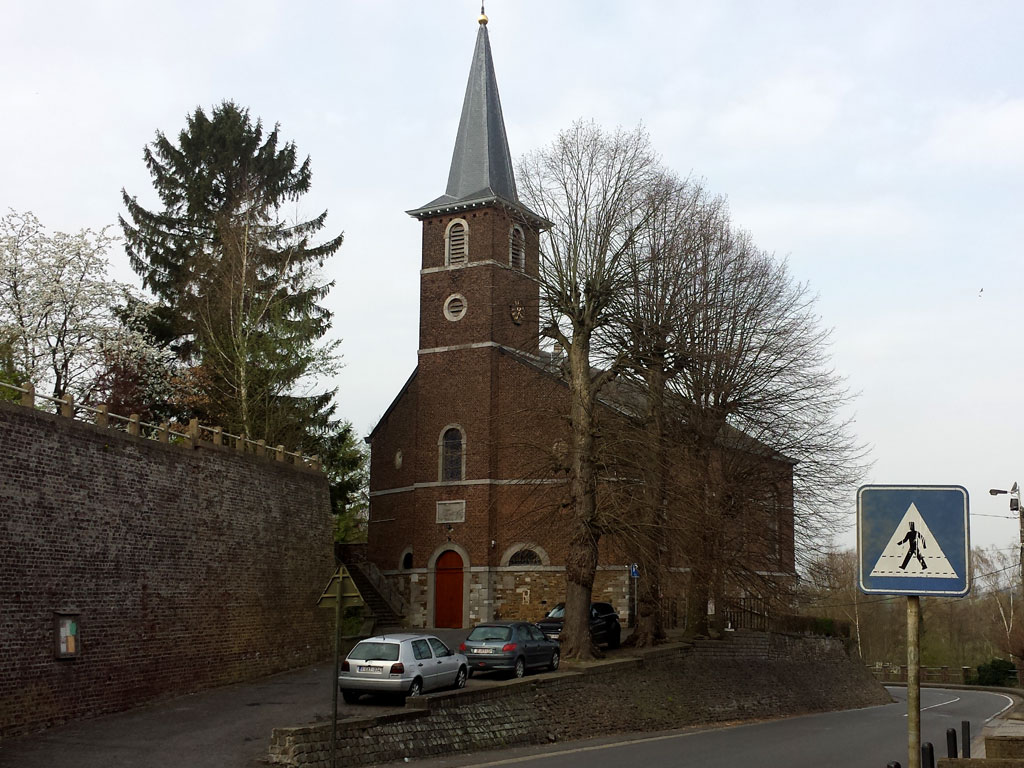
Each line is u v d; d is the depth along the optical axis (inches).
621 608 1738.4
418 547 1860.2
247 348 1589.6
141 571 961.5
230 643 1096.8
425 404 1898.4
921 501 316.2
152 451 998.4
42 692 821.2
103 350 1496.1
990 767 497.7
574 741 1011.3
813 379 1480.1
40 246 1485.0
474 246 1900.8
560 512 1379.2
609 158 1368.1
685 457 1344.7
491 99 2011.6
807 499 1454.2
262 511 1194.6
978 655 3467.0
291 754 722.8
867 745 973.8
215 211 1797.5
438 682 969.5
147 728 831.7
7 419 812.0
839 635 1946.4
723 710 1357.0
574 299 1339.8
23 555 814.5
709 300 1438.2
